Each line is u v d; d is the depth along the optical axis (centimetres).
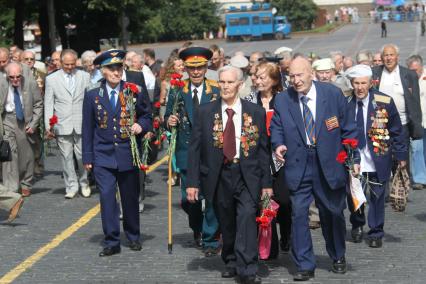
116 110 1091
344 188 978
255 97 1095
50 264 1063
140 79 1274
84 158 1095
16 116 1539
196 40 8838
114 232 1098
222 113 963
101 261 1072
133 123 1094
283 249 1090
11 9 5122
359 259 1062
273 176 1016
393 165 1257
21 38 4616
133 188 1114
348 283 952
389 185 1416
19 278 999
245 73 1370
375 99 1133
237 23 8181
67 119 1525
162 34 8919
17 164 1545
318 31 8844
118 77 1087
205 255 1084
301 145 966
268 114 1047
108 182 1094
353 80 1126
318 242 1158
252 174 956
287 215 1066
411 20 9944
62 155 1538
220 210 970
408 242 1157
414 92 1451
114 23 4969
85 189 1555
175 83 1113
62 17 4762
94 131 1098
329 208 970
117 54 1087
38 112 1567
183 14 8962
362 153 1133
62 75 1530
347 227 1252
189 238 1195
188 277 988
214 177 959
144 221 1323
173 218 1343
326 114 967
